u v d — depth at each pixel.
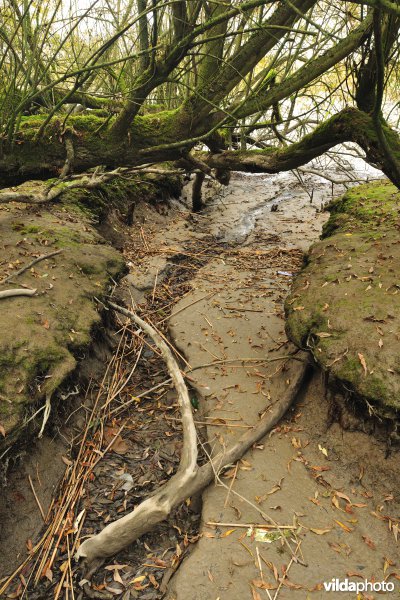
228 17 3.45
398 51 3.98
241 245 7.69
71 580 2.86
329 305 3.94
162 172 5.34
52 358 3.57
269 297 5.80
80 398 4.03
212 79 4.25
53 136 4.61
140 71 4.39
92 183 5.28
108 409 4.11
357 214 5.82
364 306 3.80
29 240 4.90
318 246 4.97
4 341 3.43
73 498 3.33
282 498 3.26
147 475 3.57
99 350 4.60
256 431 3.69
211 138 5.08
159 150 4.57
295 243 7.57
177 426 4.02
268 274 6.45
